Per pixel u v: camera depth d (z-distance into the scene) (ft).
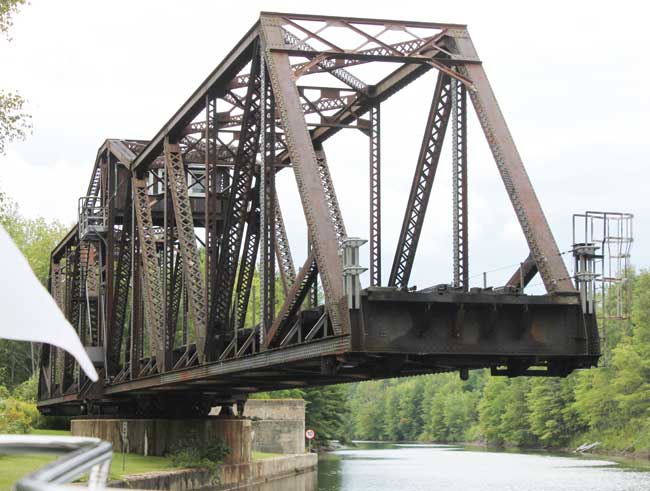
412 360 67.00
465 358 67.36
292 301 74.79
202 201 150.71
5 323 12.14
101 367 154.92
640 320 330.95
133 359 136.36
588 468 228.02
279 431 217.56
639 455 288.71
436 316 64.18
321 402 316.81
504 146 73.00
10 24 109.50
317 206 70.23
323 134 106.52
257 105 88.02
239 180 92.58
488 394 461.78
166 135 118.42
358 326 63.00
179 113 112.16
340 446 440.86
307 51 78.64
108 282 158.20
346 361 64.34
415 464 251.39
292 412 223.10
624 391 320.50
